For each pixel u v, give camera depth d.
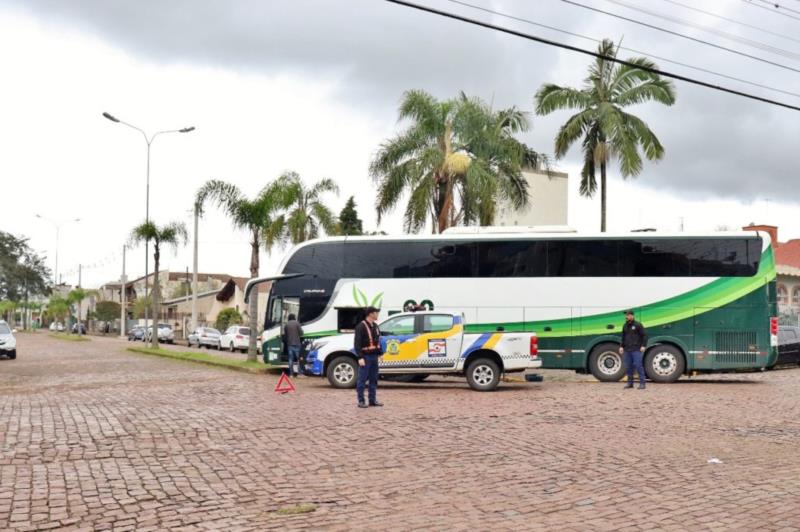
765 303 21.44
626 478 8.66
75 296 88.06
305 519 6.97
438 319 18.97
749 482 8.43
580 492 8.01
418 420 13.30
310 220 38.94
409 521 6.91
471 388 18.91
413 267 22.92
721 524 6.78
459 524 6.81
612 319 21.83
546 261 22.30
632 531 6.59
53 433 11.82
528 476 8.78
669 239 21.92
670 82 31.67
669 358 21.64
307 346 22.03
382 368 18.77
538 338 22.05
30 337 80.88
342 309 23.19
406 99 31.56
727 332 21.48
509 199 32.34
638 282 21.86
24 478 8.66
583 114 31.77
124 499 7.71
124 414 14.08
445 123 31.52
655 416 13.92
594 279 22.03
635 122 31.64
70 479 8.60
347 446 10.70
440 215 30.91
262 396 17.45
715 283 21.62
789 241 48.94
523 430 12.17
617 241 22.08
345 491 8.05
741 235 21.77
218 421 13.12
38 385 20.66
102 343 58.97
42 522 6.91
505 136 33.25
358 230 65.06
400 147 31.61
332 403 15.98
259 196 29.92
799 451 10.37
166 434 11.71
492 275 22.45
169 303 88.19
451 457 9.90
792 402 16.41
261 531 6.60
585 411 14.62
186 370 26.75
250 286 24.39
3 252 118.25
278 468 9.21
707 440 11.25
